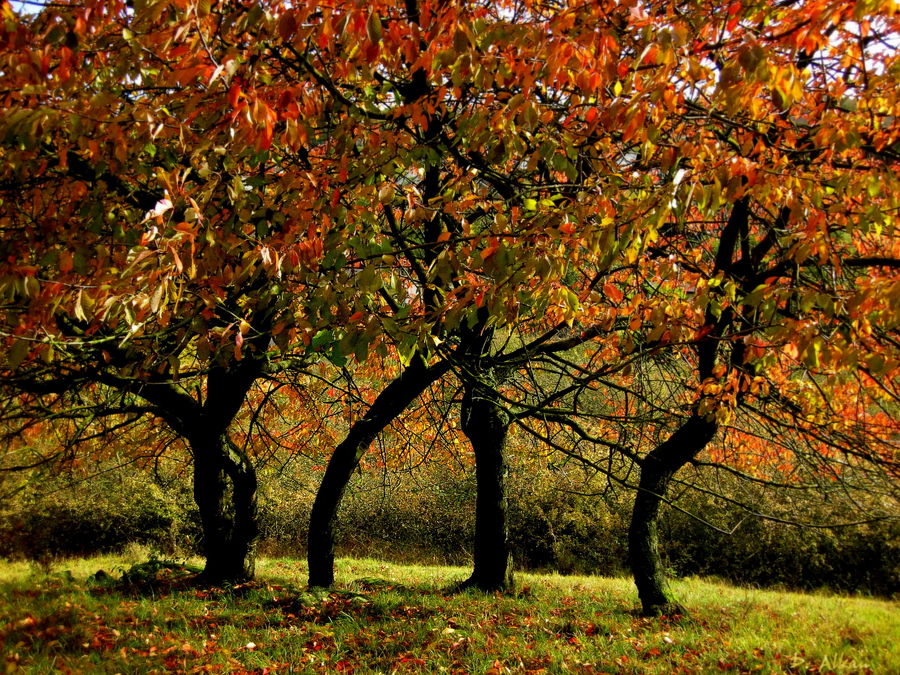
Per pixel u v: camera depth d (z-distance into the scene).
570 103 4.32
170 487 16.88
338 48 4.29
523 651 6.14
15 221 4.57
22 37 2.74
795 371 5.11
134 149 3.89
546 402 5.73
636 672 5.57
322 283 3.78
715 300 4.58
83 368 6.21
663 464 8.23
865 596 12.60
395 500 18.77
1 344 4.34
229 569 9.05
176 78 2.88
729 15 3.40
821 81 4.56
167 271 3.18
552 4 4.43
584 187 3.96
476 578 9.93
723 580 14.49
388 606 8.08
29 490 14.70
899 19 3.50
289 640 6.32
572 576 14.46
